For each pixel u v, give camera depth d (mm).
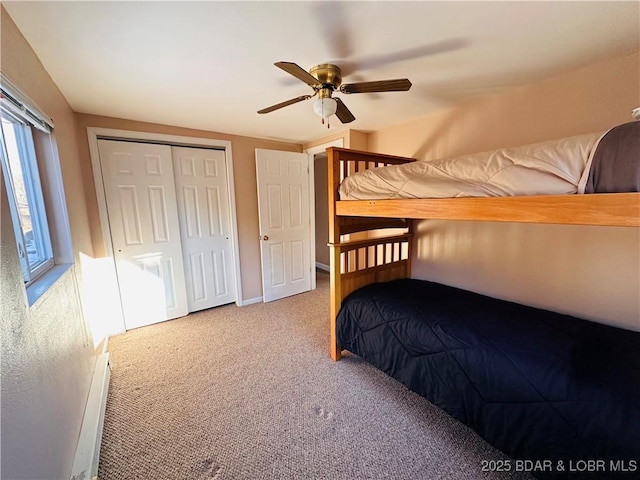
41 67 1558
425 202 1585
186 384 2020
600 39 1444
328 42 1440
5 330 789
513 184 1244
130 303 2902
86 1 1090
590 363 1298
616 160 957
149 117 2635
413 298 2131
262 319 3154
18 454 821
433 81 1939
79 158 2445
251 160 3502
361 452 1455
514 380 1320
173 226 3078
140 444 1505
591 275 1806
